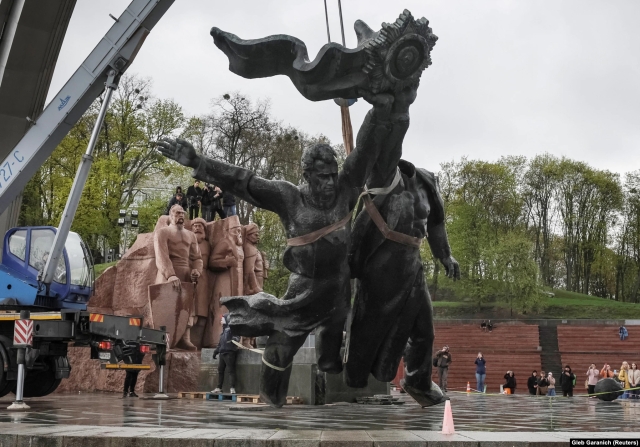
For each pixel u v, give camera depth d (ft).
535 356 198.08
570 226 287.89
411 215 27.94
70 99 65.16
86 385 69.97
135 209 185.47
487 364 193.47
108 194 180.24
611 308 261.44
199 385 65.26
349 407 50.98
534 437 24.75
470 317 257.34
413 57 24.72
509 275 245.04
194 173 26.30
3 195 65.46
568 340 213.05
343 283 27.07
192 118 190.90
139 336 56.34
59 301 62.18
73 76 65.16
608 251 291.17
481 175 276.82
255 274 89.30
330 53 24.70
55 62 99.30
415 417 39.73
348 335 29.43
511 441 23.59
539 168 288.92
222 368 58.54
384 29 24.38
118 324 54.49
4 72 96.89
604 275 302.86
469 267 257.96
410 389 32.45
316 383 54.54
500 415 44.47
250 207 179.93
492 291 253.65
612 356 196.95
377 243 27.76
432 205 30.01
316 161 26.20
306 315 27.12
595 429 33.06
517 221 284.82
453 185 277.23
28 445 24.95
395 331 29.35
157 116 188.24
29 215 180.65
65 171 184.14
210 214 99.40
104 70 64.95
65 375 53.36
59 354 52.70
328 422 34.99
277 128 180.65
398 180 27.89
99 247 191.21
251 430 27.94
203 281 83.25
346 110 29.22
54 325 50.98
